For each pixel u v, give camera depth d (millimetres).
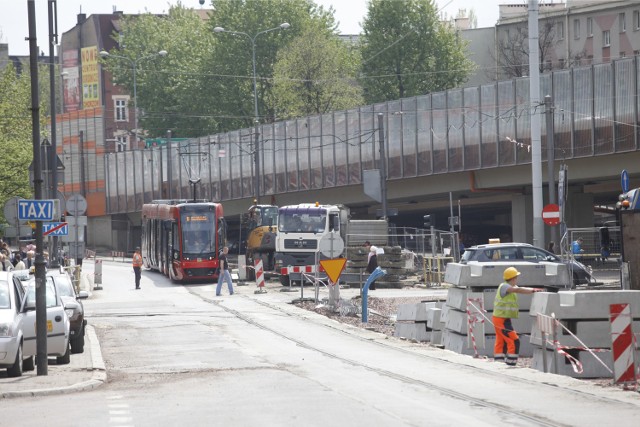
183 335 51562
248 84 180750
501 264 43500
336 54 166250
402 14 171875
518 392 29062
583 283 75125
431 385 30922
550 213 72188
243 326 56062
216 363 39094
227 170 148500
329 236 64562
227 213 154375
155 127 195375
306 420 24203
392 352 42500
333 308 64938
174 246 99312
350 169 127312
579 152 99875
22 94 99188
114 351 45156
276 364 38281
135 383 33312
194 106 186875
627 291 35969
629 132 95438
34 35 36844
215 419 24625
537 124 73438
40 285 35750
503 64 191875
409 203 135625
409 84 169875
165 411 26234
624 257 50656
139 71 199625
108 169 180375
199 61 189250
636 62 94688
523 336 43469
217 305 71438
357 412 25391
